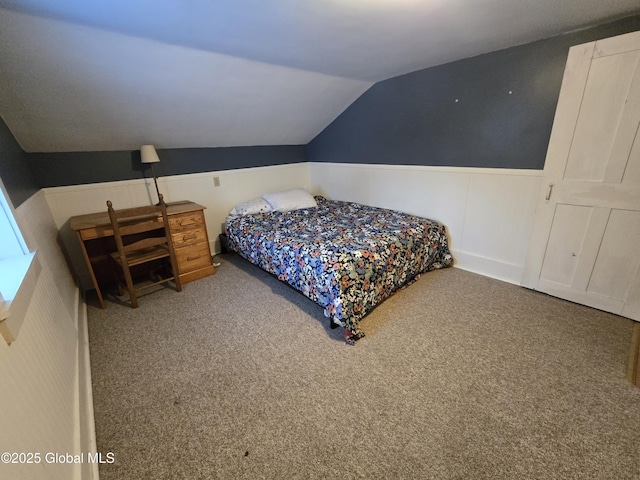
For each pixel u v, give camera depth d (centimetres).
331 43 189
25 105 184
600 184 184
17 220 129
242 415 136
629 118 167
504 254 247
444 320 200
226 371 163
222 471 113
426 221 271
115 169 266
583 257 201
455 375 154
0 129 169
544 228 214
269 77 241
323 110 329
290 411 138
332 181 389
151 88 210
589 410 131
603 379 147
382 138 314
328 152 382
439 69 249
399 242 225
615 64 165
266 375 159
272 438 125
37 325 110
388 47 200
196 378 159
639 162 169
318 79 265
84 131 228
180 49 182
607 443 117
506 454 115
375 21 158
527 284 234
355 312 186
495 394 142
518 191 226
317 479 110
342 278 183
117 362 171
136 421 135
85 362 165
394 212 306
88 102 202
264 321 208
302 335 192
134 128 246
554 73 193
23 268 116
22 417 75
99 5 129
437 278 260
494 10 150
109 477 112
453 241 278
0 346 76
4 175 146
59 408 105
